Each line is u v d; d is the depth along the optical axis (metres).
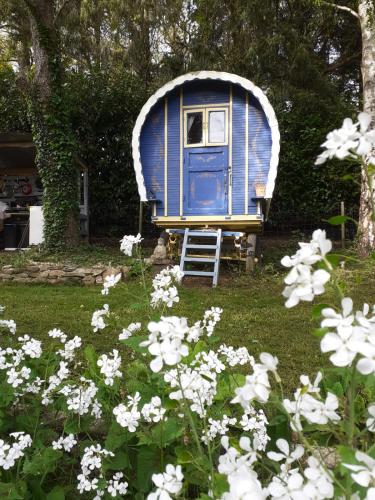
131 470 1.88
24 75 10.37
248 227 8.57
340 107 13.03
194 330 1.70
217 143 8.55
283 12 13.73
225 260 9.00
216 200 8.55
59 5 15.70
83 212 12.66
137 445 1.79
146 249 10.87
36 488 1.69
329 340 0.89
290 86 13.05
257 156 8.45
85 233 12.59
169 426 1.74
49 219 10.04
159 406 1.76
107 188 13.29
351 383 1.03
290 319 5.23
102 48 18.05
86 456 1.66
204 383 1.64
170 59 15.11
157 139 8.76
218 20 13.29
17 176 13.98
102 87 13.20
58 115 10.16
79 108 12.82
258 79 13.23
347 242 11.08
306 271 1.00
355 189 12.11
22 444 1.62
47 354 2.38
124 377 2.43
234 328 4.87
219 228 8.57
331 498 0.97
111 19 16.88
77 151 11.26
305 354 4.01
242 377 2.01
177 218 8.56
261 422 1.78
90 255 9.38
